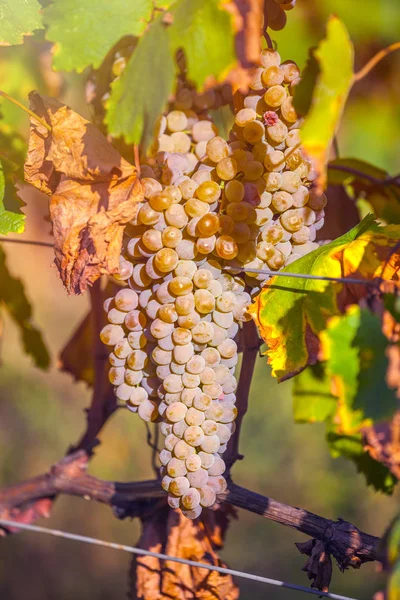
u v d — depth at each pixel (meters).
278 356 0.97
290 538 3.06
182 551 1.05
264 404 3.17
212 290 0.95
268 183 0.95
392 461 0.92
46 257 4.01
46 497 1.17
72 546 3.11
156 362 0.95
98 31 0.97
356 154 1.40
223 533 1.10
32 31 0.99
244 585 2.84
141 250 0.95
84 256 0.95
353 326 0.94
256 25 0.89
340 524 0.99
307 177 0.97
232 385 0.95
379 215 1.21
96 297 1.16
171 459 0.94
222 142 0.95
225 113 1.15
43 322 3.96
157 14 0.96
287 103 0.95
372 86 1.35
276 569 2.92
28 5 0.99
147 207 0.95
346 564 0.99
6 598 2.87
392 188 1.18
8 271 1.25
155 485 1.08
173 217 0.94
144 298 0.96
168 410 0.94
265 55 0.96
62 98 1.33
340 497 2.98
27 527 1.03
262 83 0.96
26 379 3.47
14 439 3.32
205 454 0.94
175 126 0.99
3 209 1.03
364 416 0.92
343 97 0.88
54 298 4.10
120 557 3.13
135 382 0.97
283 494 3.04
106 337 0.97
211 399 0.94
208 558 1.05
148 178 0.96
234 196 0.94
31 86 1.28
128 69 0.94
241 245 0.96
